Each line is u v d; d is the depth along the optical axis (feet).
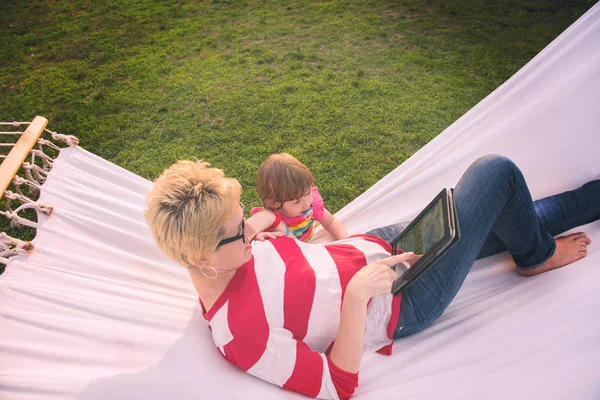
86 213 7.98
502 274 6.95
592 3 20.98
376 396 5.06
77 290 6.22
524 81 8.86
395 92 16.35
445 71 17.35
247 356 4.75
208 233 4.36
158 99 17.25
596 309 5.44
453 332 5.91
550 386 4.83
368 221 8.87
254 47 20.26
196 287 5.11
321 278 5.31
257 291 4.93
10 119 17.06
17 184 8.07
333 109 15.70
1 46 22.39
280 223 7.79
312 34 20.88
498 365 5.17
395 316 5.63
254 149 14.30
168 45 21.15
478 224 5.74
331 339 5.37
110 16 24.52
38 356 5.22
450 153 9.12
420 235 5.91
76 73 19.47
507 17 20.88
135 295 6.24
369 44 19.65
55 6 26.12
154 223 4.43
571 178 8.08
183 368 5.06
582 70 8.13
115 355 5.24
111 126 16.02
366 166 13.28
